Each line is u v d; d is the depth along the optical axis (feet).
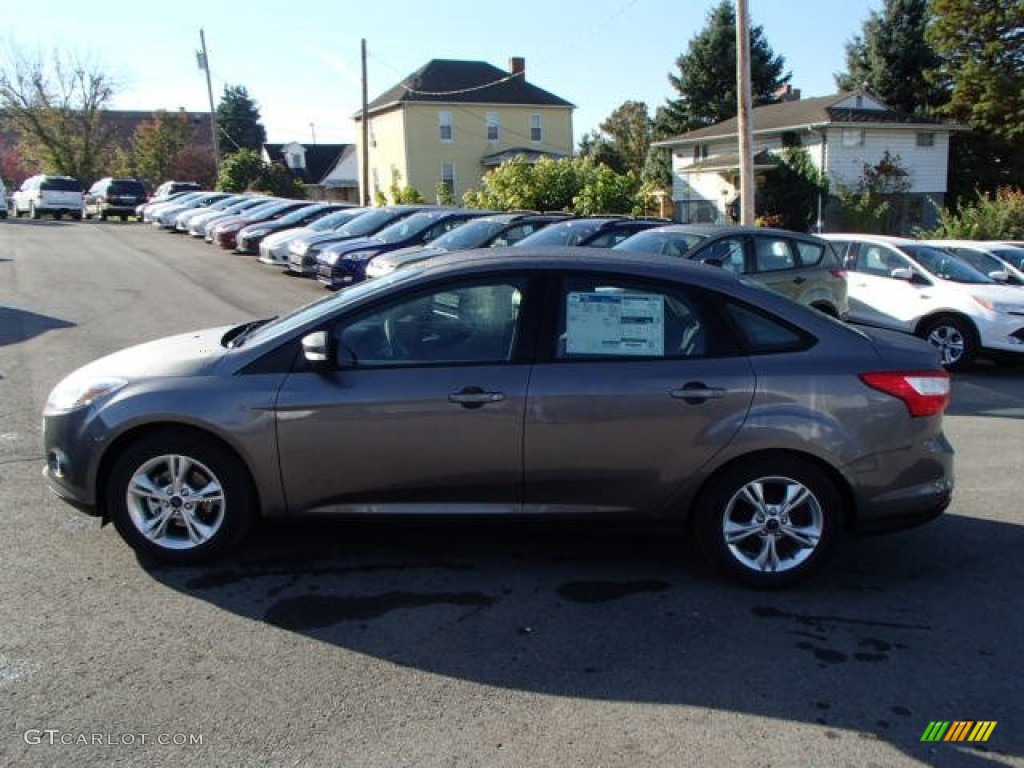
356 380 13.96
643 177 165.37
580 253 14.99
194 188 149.79
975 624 13.42
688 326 14.29
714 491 14.21
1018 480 20.75
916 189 108.58
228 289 52.29
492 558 15.38
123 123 286.05
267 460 13.99
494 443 13.91
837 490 14.34
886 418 14.07
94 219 134.10
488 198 85.15
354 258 47.70
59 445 14.42
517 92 167.22
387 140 168.14
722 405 13.91
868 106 112.16
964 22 113.70
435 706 10.87
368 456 13.96
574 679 11.59
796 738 10.41
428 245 46.19
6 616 12.78
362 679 11.43
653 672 11.80
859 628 13.21
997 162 118.52
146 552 14.53
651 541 16.37
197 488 14.43
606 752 10.03
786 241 35.01
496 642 12.50
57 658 11.70
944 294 35.99
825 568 15.43
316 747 9.99
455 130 162.20
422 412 13.82
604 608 13.64
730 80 154.40
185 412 13.91
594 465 14.01
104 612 13.01
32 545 15.28
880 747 10.27
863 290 38.60
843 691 11.46
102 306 44.19
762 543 14.34
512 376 13.93
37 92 198.18
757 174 105.91
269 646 12.19
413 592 13.99
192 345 15.66
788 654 12.39
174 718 10.46
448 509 14.21
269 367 14.19
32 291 48.62
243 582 14.15
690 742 10.27
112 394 14.20
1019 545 16.69
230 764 9.67
